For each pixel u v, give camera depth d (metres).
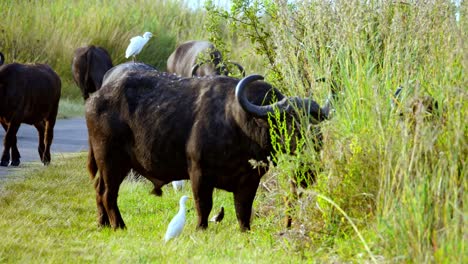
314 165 22.91
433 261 17.72
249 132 24.14
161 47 88.19
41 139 43.03
